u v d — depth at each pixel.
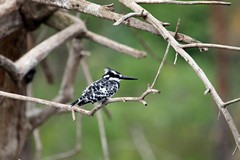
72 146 16.94
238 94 18.69
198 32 16.94
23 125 10.01
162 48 16.84
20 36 9.65
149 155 15.75
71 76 10.73
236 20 17.92
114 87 8.01
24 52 9.90
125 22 7.14
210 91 6.07
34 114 10.30
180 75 16.78
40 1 7.45
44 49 8.89
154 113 16.56
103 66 17.02
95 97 7.79
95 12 7.24
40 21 9.53
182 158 17.53
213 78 17.72
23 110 9.90
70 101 11.54
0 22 8.90
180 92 16.86
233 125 5.94
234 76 18.89
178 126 17.16
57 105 6.81
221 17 17.12
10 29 9.16
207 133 17.80
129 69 16.41
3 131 9.72
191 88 16.80
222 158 17.73
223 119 17.39
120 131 16.03
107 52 17.36
